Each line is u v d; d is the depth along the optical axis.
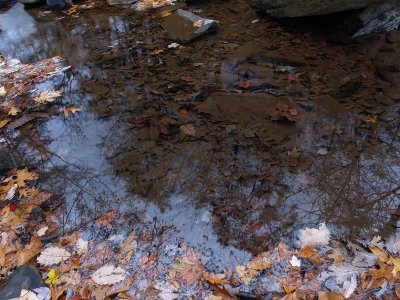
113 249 1.46
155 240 1.48
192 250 1.44
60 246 1.48
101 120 2.13
